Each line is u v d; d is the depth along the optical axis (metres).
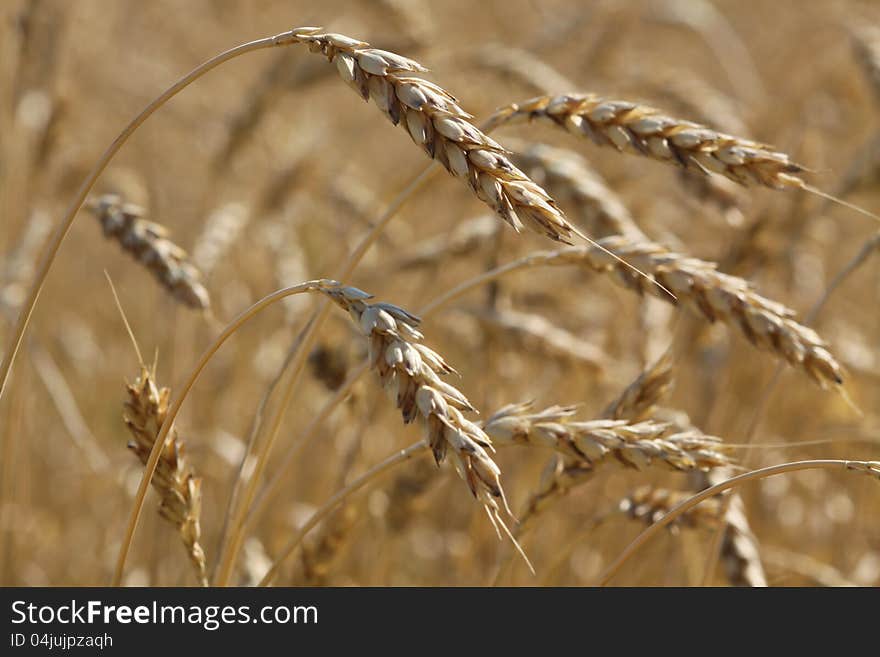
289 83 8.69
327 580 5.31
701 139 3.55
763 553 6.50
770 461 8.34
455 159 2.91
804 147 8.97
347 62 3.03
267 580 4.16
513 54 9.45
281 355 9.31
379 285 7.76
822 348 4.00
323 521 5.30
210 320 5.07
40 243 7.55
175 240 9.48
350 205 9.40
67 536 9.82
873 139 7.54
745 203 6.37
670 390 4.48
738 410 7.58
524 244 7.48
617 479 7.96
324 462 8.44
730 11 16.97
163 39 13.66
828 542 9.12
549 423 3.70
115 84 12.08
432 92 2.97
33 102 8.09
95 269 12.12
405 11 9.27
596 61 10.74
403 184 8.63
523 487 7.32
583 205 5.48
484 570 7.49
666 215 9.97
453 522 9.02
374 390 6.76
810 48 12.54
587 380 7.77
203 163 11.66
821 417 8.59
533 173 5.59
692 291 4.06
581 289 9.12
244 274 10.05
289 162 9.35
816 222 8.62
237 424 9.02
